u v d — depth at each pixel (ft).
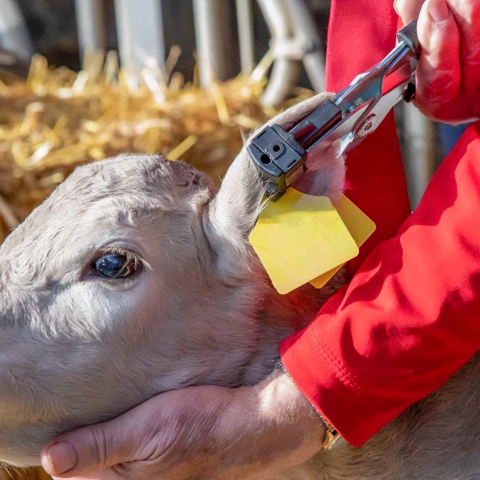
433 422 5.28
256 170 4.96
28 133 9.70
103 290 5.06
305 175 4.98
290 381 4.88
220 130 10.10
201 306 5.20
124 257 5.06
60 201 5.39
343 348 4.62
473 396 5.25
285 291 4.78
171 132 9.90
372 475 5.32
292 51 11.07
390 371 4.61
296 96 13.97
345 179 5.36
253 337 5.27
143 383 5.11
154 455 4.83
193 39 17.76
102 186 5.37
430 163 11.85
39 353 5.04
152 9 12.13
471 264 4.48
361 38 5.32
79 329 5.05
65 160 9.32
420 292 4.56
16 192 9.18
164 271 5.13
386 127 5.35
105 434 4.85
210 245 5.26
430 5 4.48
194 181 5.56
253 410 4.84
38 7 19.20
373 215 5.41
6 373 4.98
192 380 5.16
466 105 4.80
